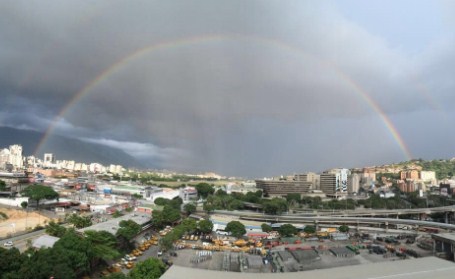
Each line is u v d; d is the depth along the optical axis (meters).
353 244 192.25
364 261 153.12
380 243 199.00
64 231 137.50
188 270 85.44
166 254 151.38
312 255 156.38
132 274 96.38
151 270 96.44
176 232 169.62
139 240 172.12
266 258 151.38
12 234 163.62
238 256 152.75
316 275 82.62
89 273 112.69
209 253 155.12
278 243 188.38
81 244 106.00
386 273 83.94
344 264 147.38
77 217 178.62
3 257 83.38
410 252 170.62
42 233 166.12
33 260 91.00
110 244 129.50
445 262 92.75
